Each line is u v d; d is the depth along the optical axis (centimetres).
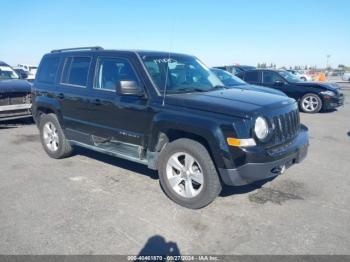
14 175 505
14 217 368
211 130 348
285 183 467
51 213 378
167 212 380
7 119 824
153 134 404
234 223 354
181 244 315
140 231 338
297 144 399
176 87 430
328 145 692
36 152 639
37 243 317
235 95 416
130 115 431
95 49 518
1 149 661
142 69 427
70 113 534
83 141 527
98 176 499
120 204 401
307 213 376
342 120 1023
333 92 1162
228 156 343
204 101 376
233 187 450
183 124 370
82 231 338
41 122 605
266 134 354
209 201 375
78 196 425
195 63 519
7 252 303
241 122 342
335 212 379
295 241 319
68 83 541
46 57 610
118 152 470
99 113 478
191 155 377
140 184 465
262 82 1259
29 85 870
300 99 1196
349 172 517
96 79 488
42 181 479
